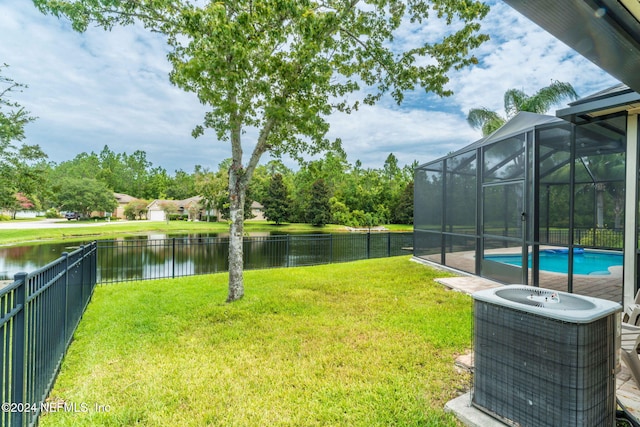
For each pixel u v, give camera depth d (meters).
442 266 8.13
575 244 5.01
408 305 5.00
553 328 1.87
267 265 10.84
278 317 4.55
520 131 5.77
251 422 2.28
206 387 2.74
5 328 1.81
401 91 6.25
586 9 1.58
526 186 5.65
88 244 5.52
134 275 9.43
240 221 5.54
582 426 1.76
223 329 4.12
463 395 2.53
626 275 4.37
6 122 15.98
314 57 4.85
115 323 4.36
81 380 2.88
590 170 4.84
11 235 23.73
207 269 10.48
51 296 2.83
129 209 50.53
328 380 2.85
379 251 14.09
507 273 6.08
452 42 5.47
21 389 1.98
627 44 1.85
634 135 4.26
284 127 5.61
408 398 2.54
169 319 4.51
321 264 9.86
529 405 1.97
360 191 41.03
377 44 5.95
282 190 41.53
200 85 4.93
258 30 4.54
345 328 4.08
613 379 1.93
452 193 7.79
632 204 4.33
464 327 4.02
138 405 2.48
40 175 18.53
